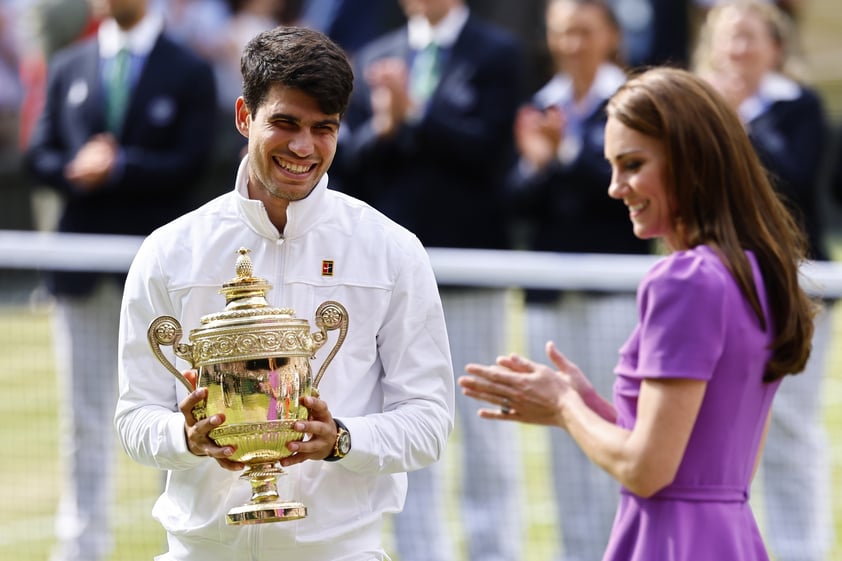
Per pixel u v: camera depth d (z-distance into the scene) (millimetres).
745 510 12180
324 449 10703
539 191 21484
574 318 20156
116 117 22344
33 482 25719
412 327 11453
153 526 22531
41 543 23125
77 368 20656
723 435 11883
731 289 11789
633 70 13148
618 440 12055
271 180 10914
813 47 62312
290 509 10617
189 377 10852
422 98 22172
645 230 12477
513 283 20219
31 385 28047
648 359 11758
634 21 34312
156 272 11312
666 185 12234
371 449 10883
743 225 12109
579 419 12539
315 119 10727
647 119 12195
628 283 19969
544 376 12977
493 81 22031
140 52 22484
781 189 20750
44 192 43125
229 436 10539
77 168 21891
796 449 19734
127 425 11250
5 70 43156
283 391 10547
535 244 21688
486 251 21766
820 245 20922
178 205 22438
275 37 10797
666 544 11906
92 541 20562
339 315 10898
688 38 34469
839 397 30875
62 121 22672
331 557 11297
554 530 22109
